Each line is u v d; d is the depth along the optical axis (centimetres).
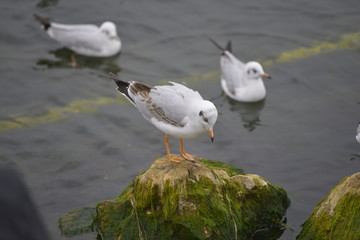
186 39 1925
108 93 1658
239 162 1320
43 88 1667
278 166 1297
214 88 1717
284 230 1070
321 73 1723
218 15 2039
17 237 383
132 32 1975
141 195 1005
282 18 2011
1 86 1661
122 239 998
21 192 395
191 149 1388
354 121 1469
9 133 1438
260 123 1524
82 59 1861
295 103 1600
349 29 1928
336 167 1282
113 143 1412
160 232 982
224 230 980
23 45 1898
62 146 1396
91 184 1253
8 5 2080
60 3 2111
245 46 1884
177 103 959
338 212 969
